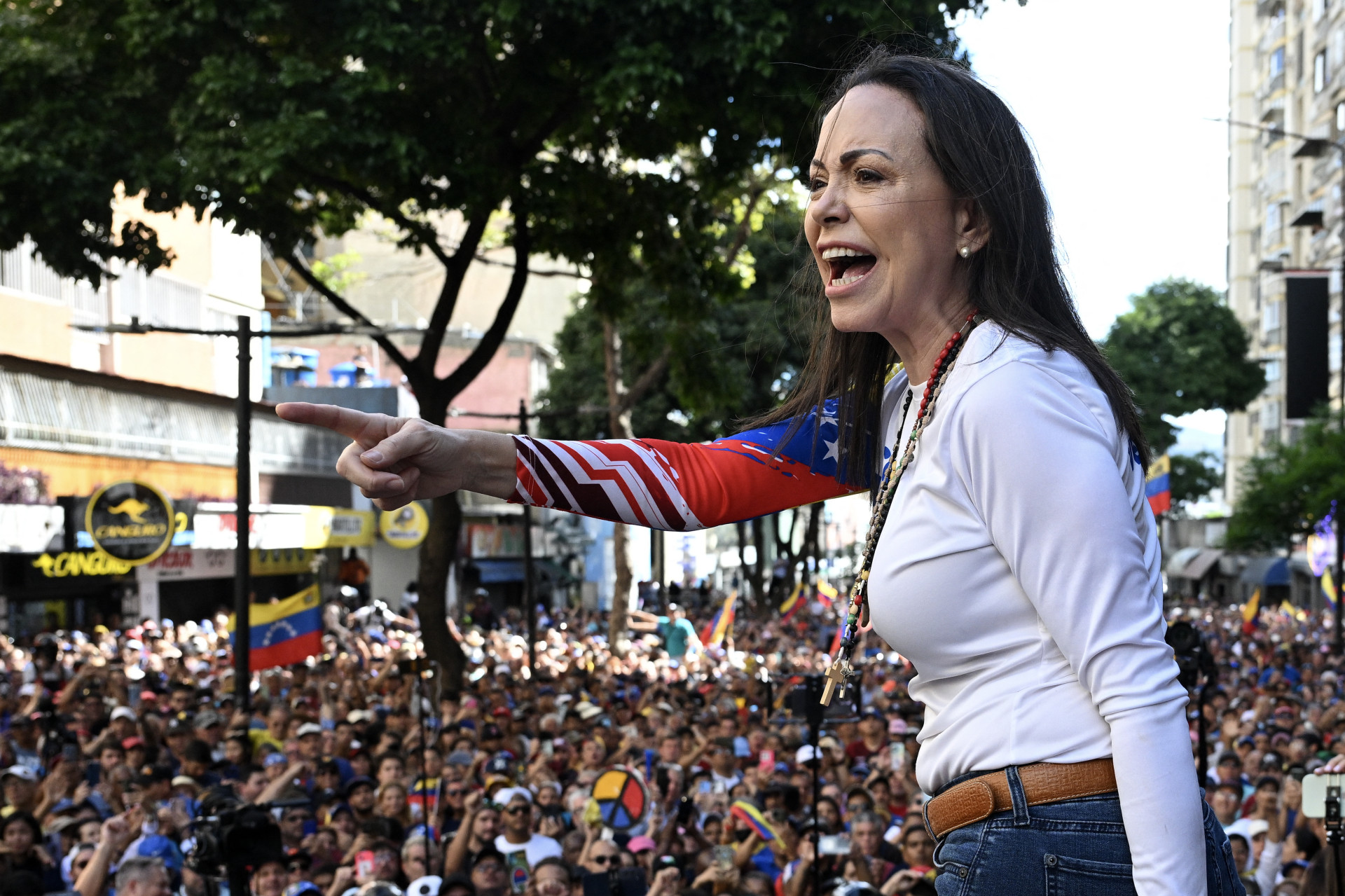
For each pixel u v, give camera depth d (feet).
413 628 99.66
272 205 44.21
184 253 91.09
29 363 65.77
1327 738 45.14
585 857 27.96
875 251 5.11
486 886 26.91
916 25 39.73
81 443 69.87
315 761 36.17
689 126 47.39
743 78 41.75
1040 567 4.58
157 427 78.28
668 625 83.41
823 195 5.24
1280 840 30.91
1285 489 105.60
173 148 43.11
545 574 159.84
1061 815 4.59
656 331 85.46
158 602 93.50
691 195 52.65
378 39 40.09
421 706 33.81
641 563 187.83
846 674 5.42
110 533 60.44
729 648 84.43
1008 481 4.64
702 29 41.19
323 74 40.63
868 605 5.15
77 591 83.20
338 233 51.55
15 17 44.93
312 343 146.41
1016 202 5.02
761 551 149.38
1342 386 103.04
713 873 27.07
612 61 42.16
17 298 69.56
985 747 4.75
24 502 64.44
